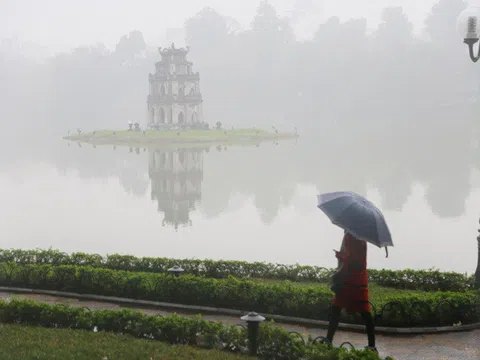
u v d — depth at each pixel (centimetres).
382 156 7356
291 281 1797
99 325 1292
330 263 2530
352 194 1228
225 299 1556
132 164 7244
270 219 3625
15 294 1734
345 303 1196
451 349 1273
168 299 1617
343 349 1068
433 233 3081
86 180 5772
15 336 1217
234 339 1195
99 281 1700
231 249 2828
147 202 4356
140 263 1902
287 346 1122
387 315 1386
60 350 1126
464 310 1403
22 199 4556
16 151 9869
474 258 2559
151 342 1199
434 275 1716
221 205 4172
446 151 7738
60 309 1325
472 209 3725
